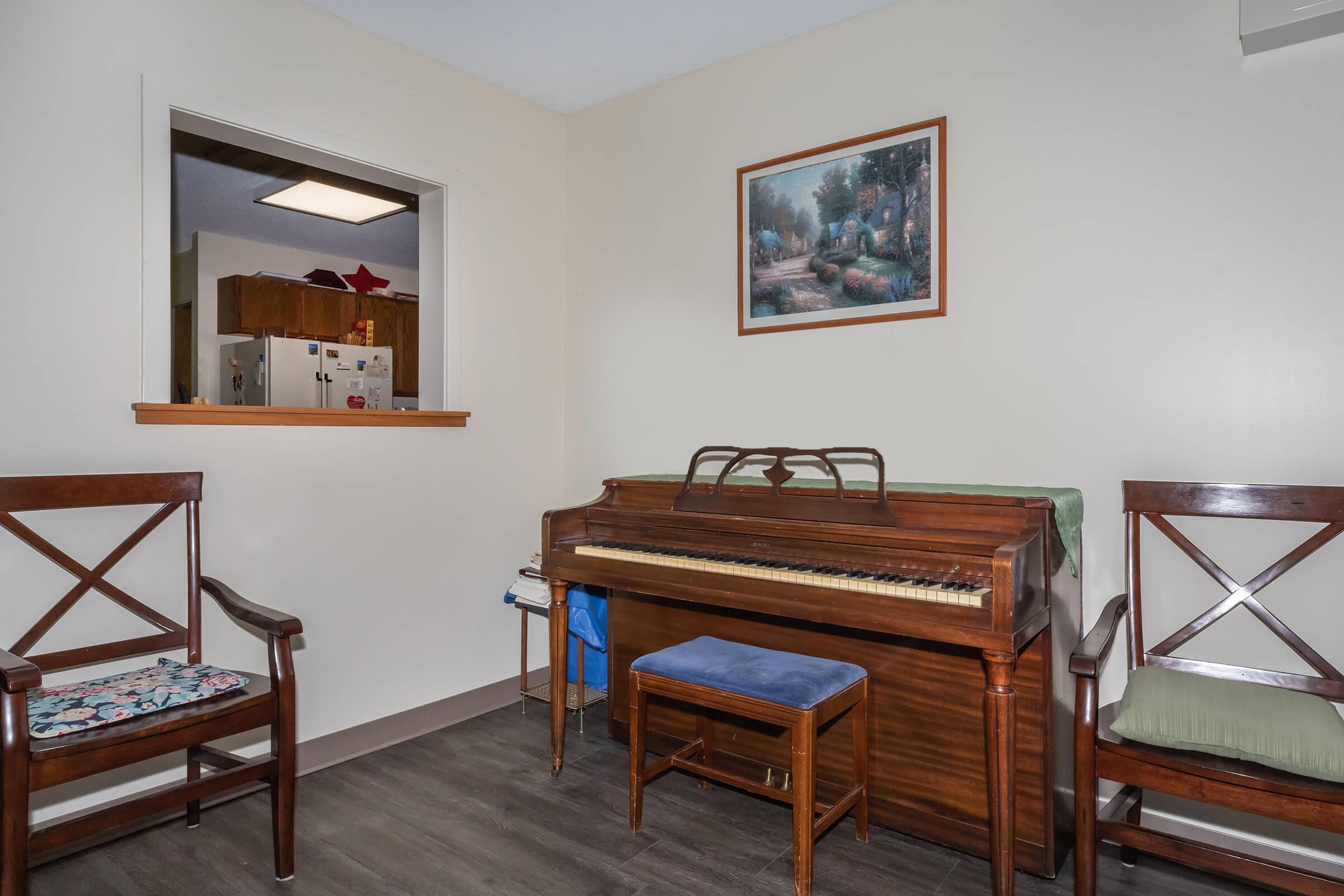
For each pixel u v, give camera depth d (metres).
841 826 2.20
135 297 2.26
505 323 3.31
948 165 2.50
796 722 1.78
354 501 2.80
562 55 3.00
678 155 3.17
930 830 2.08
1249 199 2.03
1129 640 2.08
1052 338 2.32
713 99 3.06
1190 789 1.57
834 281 2.73
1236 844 2.05
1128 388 2.20
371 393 4.10
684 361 3.15
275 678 1.91
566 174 3.57
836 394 2.74
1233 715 1.58
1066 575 2.04
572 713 3.11
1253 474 2.04
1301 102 1.96
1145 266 2.17
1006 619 1.62
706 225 3.08
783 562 2.12
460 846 2.06
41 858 2.00
